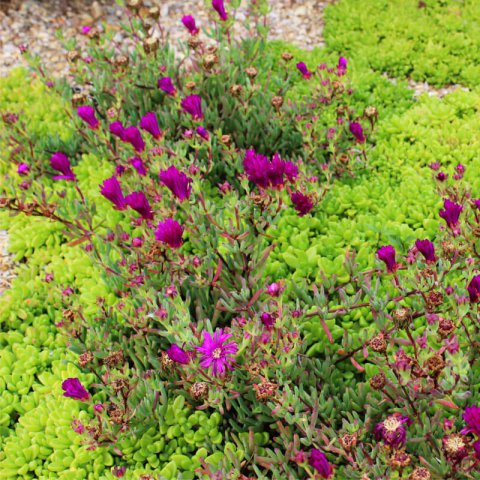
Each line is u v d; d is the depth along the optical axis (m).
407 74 1.47
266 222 0.94
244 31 1.60
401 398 0.82
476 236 0.91
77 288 1.10
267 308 0.89
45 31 1.63
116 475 0.83
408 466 0.79
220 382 0.83
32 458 0.93
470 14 1.55
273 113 1.22
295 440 0.82
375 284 0.95
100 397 0.95
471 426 0.71
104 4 1.73
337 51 1.52
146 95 1.27
